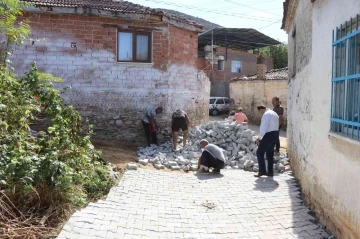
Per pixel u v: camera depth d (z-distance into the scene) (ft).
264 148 26.37
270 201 20.49
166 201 20.12
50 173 16.76
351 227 13.14
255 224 17.04
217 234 15.84
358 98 12.80
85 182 19.79
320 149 17.25
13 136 18.81
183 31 40.93
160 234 15.56
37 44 34.68
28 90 22.68
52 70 35.19
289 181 25.05
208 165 27.40
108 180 21.89
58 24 35.01
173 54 39.34
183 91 41.45
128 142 37.58
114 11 35.63
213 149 27.76
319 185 17.34
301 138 23.02
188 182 24.59
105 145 34.50
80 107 36.06
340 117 14.65
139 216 17.42
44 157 17.52
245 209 19.15
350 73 13.50
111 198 19.60
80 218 16.06
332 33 15.62
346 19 14.16
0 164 16.14
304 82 22.27
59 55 35.27
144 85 37.96
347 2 14.08
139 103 37.88
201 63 107.14
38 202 16.29
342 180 14.07
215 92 109.40
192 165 29.40
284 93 71.82
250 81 85.25
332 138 15.29
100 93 36.58
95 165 22.62
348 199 13.44
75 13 34.88
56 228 14.94
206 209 19.10
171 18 38.06
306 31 21.94
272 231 16.20
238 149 33.01
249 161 29.48
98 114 36.65
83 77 36.01
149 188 22.39
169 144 37.37
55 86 35.27
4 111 20.20
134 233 15.39
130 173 25.53
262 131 26.20
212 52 103.81
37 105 23.45
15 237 13.58
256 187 23.52
